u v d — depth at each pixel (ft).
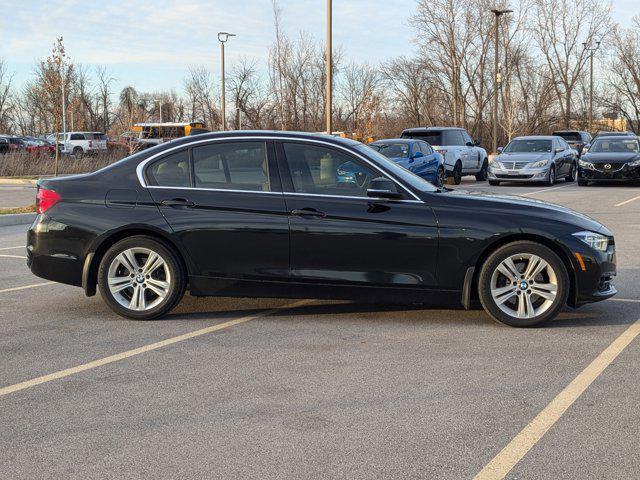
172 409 13.88
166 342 18.71
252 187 20.59
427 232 19.84
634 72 216.95
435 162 69.67
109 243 21.17
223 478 10.95
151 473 11.14
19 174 100.94
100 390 15.03
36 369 16.49
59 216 21.02
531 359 16.97
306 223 20.10
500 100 173.78
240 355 17.48
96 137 167.43
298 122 126.82
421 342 18.53
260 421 13.23
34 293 25.25
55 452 11.98
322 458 11.60
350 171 20.38
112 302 20.94
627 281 26.32
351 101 171.12
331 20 78.38
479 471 11.09
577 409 13.67
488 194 21.31
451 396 14.46
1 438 12.58
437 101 175.11
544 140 80.79
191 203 20.58
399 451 11.84
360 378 15.62
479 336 19.10
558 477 10.85
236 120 150.71
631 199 59.62
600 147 79.00
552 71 199.52
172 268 20.72
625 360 16.83
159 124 150.51
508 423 13.01
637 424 12.89
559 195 64.18
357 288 20.20
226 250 20.47
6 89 233.55
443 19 168.55
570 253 19.62
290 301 23.57
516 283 19.89
